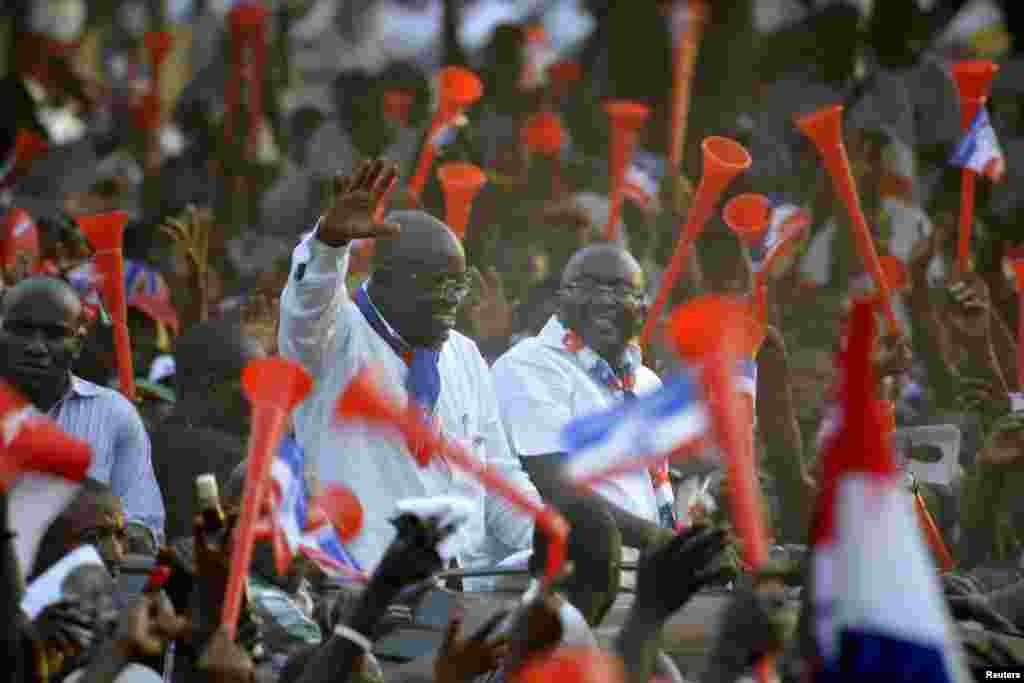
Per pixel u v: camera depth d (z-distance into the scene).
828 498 12.58
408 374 24.75
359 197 23.28
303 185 46.78
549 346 26.94
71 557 17.47
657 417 14.98
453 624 15.68
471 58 57.81
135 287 32.22
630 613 15.74
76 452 15.94
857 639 12.44
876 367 26.02
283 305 23.83
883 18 43.47
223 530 16.42
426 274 24.81
